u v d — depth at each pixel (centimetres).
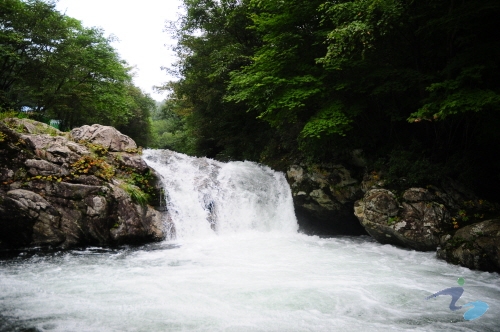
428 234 969
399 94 1157
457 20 918
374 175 1162
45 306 571
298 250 1026
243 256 941
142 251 981
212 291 654
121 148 1264
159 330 492
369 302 615
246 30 1889
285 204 1431
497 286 713
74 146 1096
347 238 1262
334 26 1198
